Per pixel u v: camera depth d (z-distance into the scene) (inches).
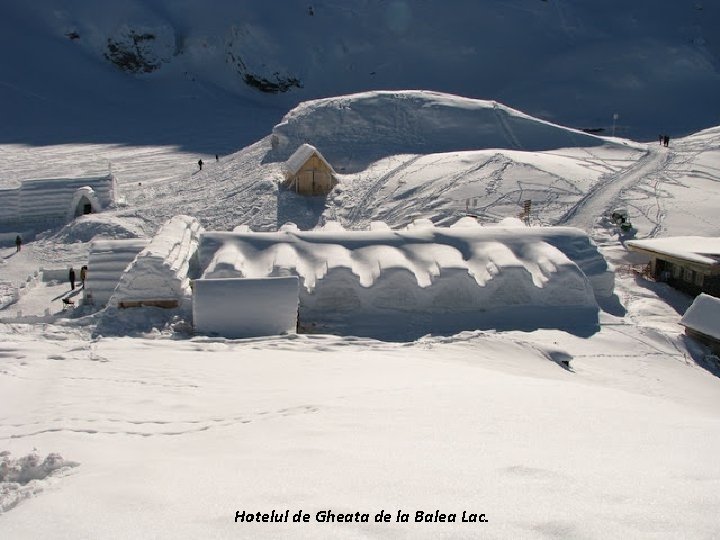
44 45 4857.3
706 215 1603.1
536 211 1649.9
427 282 1053.8
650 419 347.6
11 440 371.6
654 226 1560.0
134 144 3280.0
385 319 1028.5
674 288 1244.5
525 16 5132.9
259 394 506.6
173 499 218.5
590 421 338.3
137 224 1717.5
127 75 5002.5
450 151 2106.3
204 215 1736.0
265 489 221.0
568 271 1071.6
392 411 377.4
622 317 1087.6
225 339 871.7
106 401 486.6
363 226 1617.9
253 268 1090.1
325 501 200.8
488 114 2273.6
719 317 910.4
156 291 1002.7
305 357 725.9
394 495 203.6
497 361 812.6
